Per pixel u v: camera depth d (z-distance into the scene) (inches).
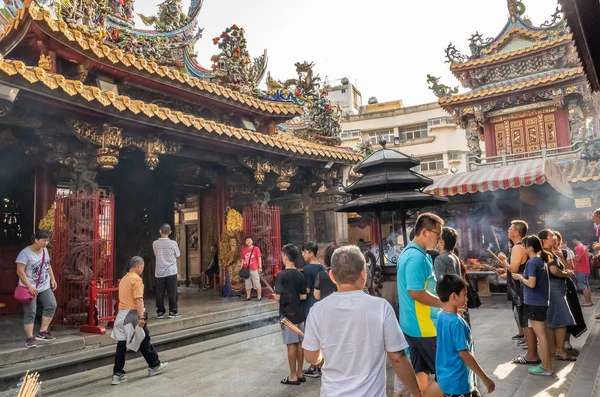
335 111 655.8
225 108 512.4
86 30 367.6
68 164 349.4
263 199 525.7
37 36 328.5
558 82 757.9
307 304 241.0
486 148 868.0
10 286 406.9
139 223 537.0
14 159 409.4
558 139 792.9
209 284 598.9
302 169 586.2
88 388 230.8
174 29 500.7
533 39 834.2
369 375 98.8
